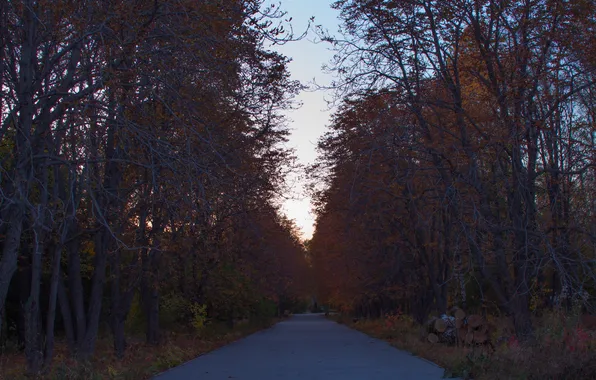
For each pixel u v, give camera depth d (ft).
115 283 71.31
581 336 42.78
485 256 61.21
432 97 63.10
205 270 102.63
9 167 45.93
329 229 130.41
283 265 155.74
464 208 57.57
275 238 126.52
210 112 53.47
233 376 50.19
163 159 40.55
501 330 68.74
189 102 45.70
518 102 56.59
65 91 42.52
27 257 71.26
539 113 58.44
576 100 59.41
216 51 45.85
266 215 90.63
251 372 53.21
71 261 62.95
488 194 62.59
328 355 72.43
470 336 68.44
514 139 55.77
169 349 69.31
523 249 54.90
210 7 43.24
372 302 176.14
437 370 52.75
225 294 118.21
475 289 107.14
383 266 126.31
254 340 113.09
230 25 45.83
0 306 39.29
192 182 40.63
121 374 48.67
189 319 111.34
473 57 61.11
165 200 43.57
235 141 64.69
